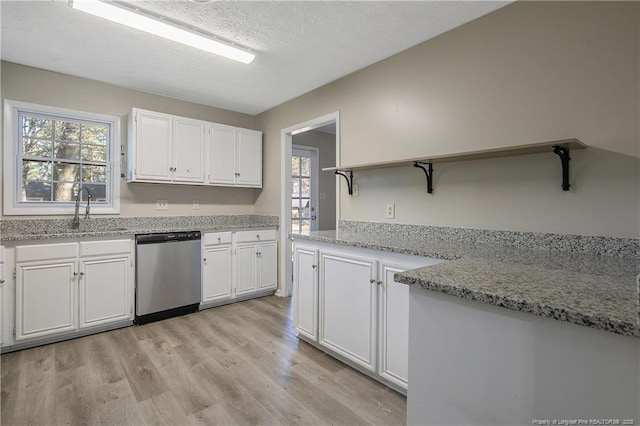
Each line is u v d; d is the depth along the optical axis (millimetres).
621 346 693
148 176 3213
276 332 2768
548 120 1829
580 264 1425
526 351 821
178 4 1968
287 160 3854
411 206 2500
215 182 3701
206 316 3156
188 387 1931
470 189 2170
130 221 3359
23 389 1898
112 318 2771
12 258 2361
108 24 2191
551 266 1371
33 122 2912
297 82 3199
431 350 1004
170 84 3254
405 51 2537
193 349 2432
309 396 1860
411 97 2496
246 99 3707
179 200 3734
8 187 2736
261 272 3785
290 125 3729
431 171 2361
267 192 4129
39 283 2451
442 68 2303
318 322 2396
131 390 1896
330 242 2293
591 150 1686
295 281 2627
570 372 758
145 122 3209
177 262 3143
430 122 2375
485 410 893
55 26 2211
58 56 2648
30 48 2514
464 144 2186
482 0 1938
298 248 2602
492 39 2051
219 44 2379
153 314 3004
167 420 1646
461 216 2211
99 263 2717
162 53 2605
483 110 2094
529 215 1905
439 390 986
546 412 792
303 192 5059
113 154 3279
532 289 891
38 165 2938
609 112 1635
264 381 2010
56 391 1879
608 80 1637
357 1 1951
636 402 677
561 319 736
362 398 1849
